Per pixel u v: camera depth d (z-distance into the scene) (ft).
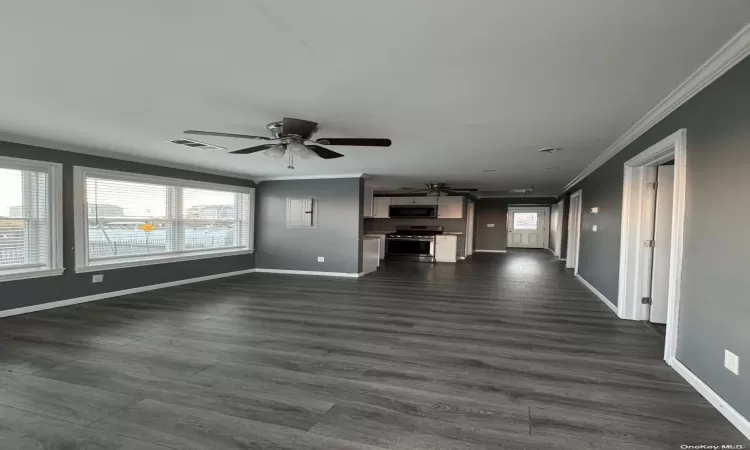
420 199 35.94
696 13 5.34
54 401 7.57
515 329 12.71
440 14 5.42
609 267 15.97
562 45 6.35
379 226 38.50
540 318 14.08
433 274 24.84
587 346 11.07
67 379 8.57
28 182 13.94
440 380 8.77
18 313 13.76
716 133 7.45
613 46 6.37
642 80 7.85
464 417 7.16
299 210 24.35
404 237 33.78
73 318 13.48
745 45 6.11
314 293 18.38
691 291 8.50
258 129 11.95
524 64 7.11
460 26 5.75
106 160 16.33
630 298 13.92
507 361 9.92
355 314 14.51
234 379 8.71
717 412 7.30
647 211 13.60
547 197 40.91
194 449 6.12
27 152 13.65
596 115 10.31
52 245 14.57
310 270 24.22
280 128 11.27
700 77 7.54
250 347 10.82
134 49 6.62
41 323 12.83
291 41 6.29
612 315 14.57
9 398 7.68
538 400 7.83
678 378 8.85
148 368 9.25
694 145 8.36
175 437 6.43
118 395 7.87
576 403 7.70
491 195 40.06
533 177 24.23
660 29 5.80
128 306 15.35
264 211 25.16
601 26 5.72
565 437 6.52
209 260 21.94
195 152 15.97
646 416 7.18
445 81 7.97
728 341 7.07
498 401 7.79
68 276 15.26
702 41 6.17
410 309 15.34
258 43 6.37
